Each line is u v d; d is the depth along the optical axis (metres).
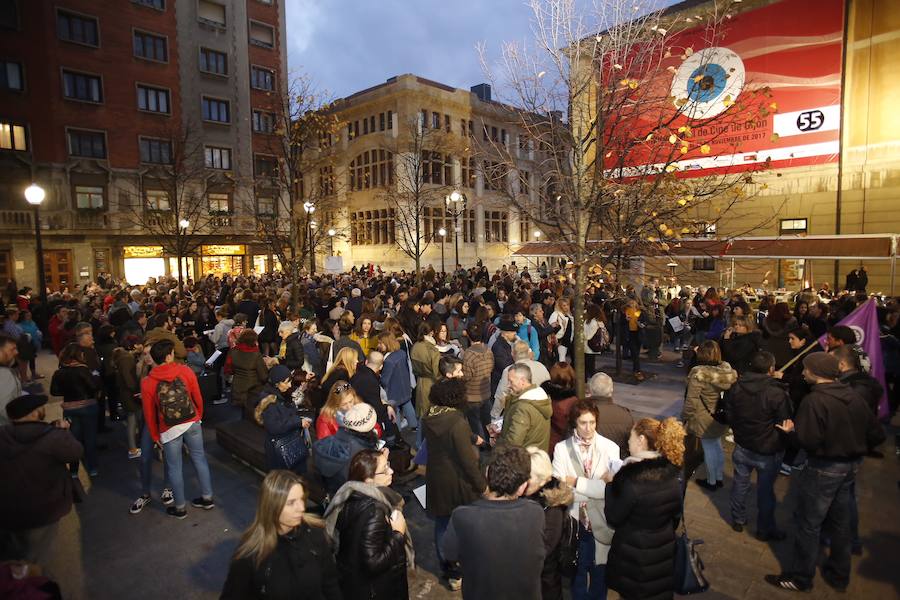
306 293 15.45
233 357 7.60
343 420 4.45
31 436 4.06
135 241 30.86
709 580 4.39
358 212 41.38
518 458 2.80
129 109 31.06
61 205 28.75
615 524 3.24
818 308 9.93
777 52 18.17
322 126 16.86
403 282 19.27
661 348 14.53
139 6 31.30
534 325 8.77
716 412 5.17
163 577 4.62
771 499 4.90
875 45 16.70
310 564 2.55
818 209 18.22
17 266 27.09
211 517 5.67
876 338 7.27
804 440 4.09
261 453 6.33
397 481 6.25
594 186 6.52
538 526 2.73
